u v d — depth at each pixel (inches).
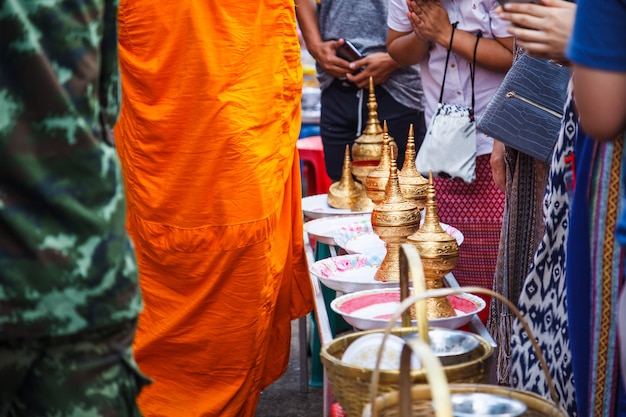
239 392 111.7
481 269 125.0
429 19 120.5
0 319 51.2
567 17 73.7
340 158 159.0
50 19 50.4
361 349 57.8
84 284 52.2
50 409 53.8
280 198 109.7
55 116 51.1
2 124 49.9
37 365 53.5
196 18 99.6
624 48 52.3
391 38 134.8
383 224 85.7
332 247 111.1
